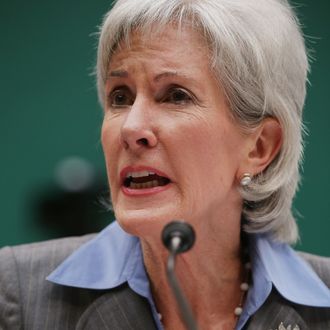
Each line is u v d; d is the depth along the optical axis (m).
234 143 5.22
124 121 5.06
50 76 11.14
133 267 5.52
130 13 5.11
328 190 10.72
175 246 4.00
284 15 5.44
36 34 11.19
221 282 5.52
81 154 11.02
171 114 5.03
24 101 11.10
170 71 5.01
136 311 5.38
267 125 5.36
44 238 9.46
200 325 5.47
